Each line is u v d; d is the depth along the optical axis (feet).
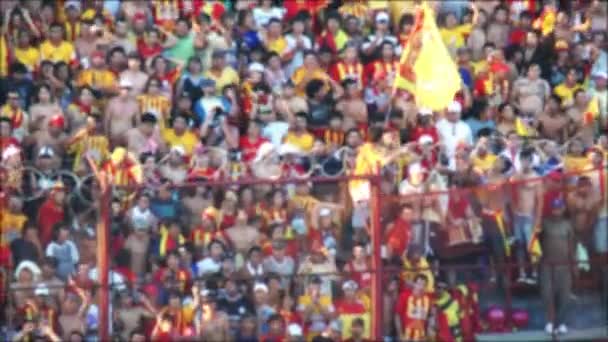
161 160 254.47
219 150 256.73
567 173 228.02
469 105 270.26
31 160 256.73
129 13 274.77
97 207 222.89
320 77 270.87
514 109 270.87
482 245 223.10
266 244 220.84
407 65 258.57
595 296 224.33
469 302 223.71
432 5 281.33
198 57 270.67
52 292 222.07
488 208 223.30
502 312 223.71
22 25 270.26
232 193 222.07
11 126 259.19
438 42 256.11
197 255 220.64
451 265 222.89
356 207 220.64
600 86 272.31
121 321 218.79
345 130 265.34
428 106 256.32
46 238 223.92
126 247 219.82
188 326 219.20
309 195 221.05
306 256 220.43
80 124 263.08
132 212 220.43
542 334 223.92
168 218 220.84
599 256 223.92
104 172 244.83
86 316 221.66
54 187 226.38
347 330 219.82
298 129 262.26
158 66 268.00
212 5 277.64
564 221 223.71
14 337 221.46
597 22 282.36
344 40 276.62
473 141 262.88
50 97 261.85
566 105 270.67
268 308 219.82
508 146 255.91
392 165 248.32
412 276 222.48
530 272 223.92
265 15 279.28
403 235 222.07
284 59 274.57
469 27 278.67
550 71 276.41
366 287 220.02
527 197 223.30
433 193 222.69
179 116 262.88
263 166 256.73
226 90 266.98
